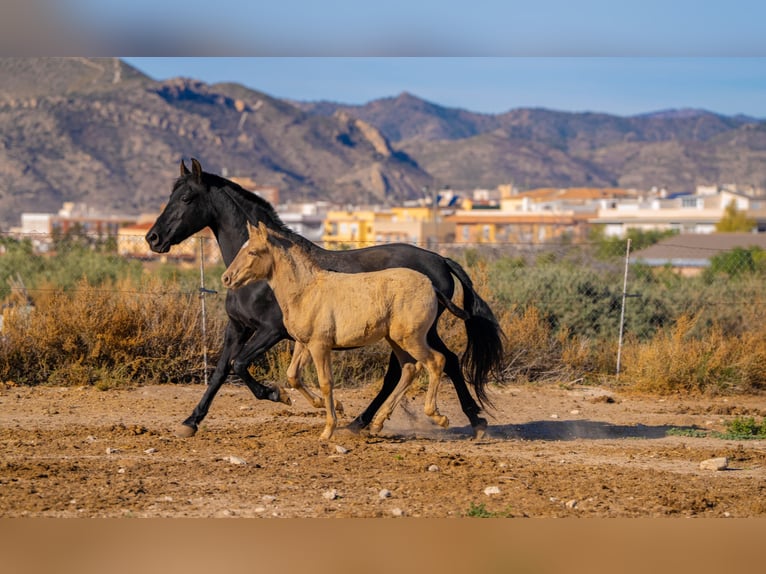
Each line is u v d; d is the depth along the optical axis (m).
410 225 100.31
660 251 57.38
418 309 11.20
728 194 121.56
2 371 16.69
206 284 20.19
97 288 19.27
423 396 16.14
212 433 12.36
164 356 17.16
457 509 8.61
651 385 17.52
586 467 10.59
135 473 9.84
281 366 16.86
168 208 12.31
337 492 9.12
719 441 12.84
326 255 11.98
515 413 15.02
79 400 15.13
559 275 21.52
